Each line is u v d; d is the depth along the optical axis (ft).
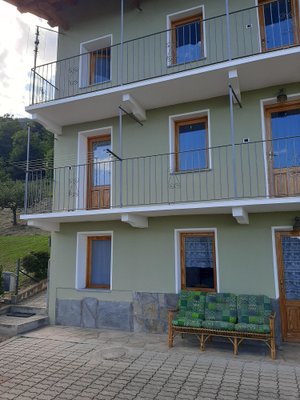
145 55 27.37
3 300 31.01
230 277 22.53
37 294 34.19
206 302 21.29
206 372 16.53
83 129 29.35
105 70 30.48
